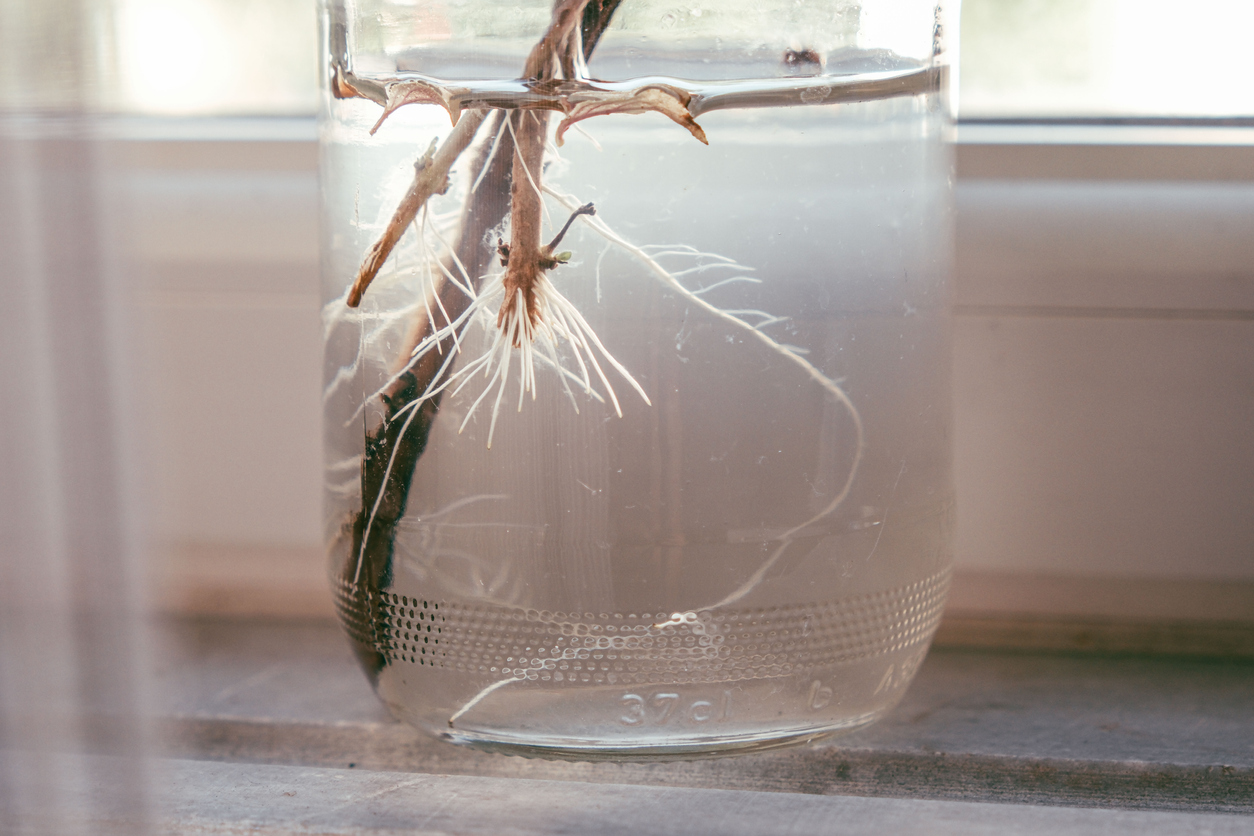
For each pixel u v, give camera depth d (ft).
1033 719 1.08
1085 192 1.13
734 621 0.98
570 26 0.97
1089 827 0.99
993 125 1.16
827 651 0.99
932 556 1.02
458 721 1.00
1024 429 1.14
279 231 1.17
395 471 1.00
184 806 1.00
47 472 0.97
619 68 0.98
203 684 1.12
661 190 0.98
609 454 0.98
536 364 0.98
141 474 0.99
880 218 1.00
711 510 0.98
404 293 0.99
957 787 1.05
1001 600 1.16
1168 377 1.13
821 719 1.00
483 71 0.98
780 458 0.98
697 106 0.97
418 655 1.00
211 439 1.19
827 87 0.98
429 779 1.03
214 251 1.17
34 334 0.96
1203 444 1.13
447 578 0.99
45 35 0.96
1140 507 1.14
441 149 0.98
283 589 1.20
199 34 1.18
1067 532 1.15
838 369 0.99
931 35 1.02
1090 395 1.14
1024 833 0.98
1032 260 1.13
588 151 0.97
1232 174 1.12
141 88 1.12
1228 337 1.12
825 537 0.99
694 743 0.99
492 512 0.98
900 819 0.99
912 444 1.01
